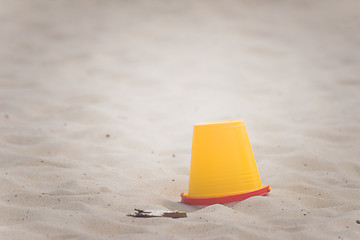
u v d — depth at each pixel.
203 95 9.01
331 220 3.93
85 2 17.27
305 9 16.33
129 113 7.97
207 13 15.77
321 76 9.85
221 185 4.49
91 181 4.93
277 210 4.18
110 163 5.68
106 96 8.80
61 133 6.73
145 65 10.99
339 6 16.50
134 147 6.39
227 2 17.06
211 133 4.55
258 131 6.92
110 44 12.70
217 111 8.01
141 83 9.77
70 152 5.94
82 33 13.70
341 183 5.04
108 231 3.80
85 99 8.62
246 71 10.50
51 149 5.95
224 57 11.56
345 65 10.54
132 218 4.03
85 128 6.95
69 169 5.23
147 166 5.54
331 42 12.56
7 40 12.91
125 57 11.61
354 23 14.33
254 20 14.97
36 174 5.05
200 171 4.55
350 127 6.75
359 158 5.75
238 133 4.62
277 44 12.52
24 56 11.57
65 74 10.27
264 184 5.00
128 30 14.00
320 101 8.30
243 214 4.15
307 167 5.51
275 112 7.80
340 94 8.62
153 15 15.61
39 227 3.77
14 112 7.58
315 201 4.45
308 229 3.75
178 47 12.42
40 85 9.34
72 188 4.73
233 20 14.97
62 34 13.58
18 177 4.92
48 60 11.29
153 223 3.93
